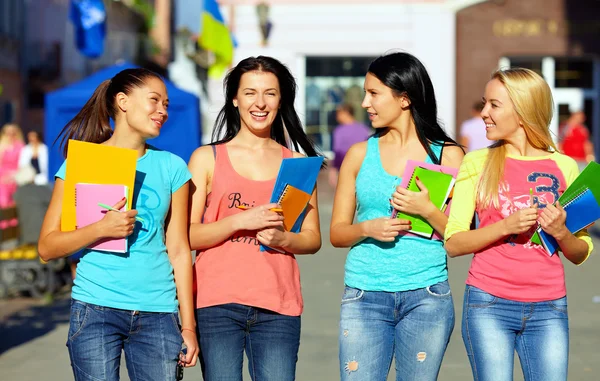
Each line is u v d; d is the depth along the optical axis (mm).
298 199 6758
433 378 6816
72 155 6145
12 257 15078
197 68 33594
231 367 6672
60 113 16594
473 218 7070
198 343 6730
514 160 6684
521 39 35938
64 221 6211
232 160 6910
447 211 7016
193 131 16906
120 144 6441
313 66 35875
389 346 6859
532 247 6504
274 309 6664
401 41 35250
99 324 6148
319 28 35156
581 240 6613
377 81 6973
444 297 6812
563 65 36781
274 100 6898
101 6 24406
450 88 35312
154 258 6320
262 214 6578
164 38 47719
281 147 7102
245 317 6672
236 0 34750
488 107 6715
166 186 6461
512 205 6582
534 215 6293
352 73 35875
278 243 6684
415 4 35156
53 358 10992
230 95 7016
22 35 36062
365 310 6824
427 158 7016
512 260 6504
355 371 6816
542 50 36000
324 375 9992
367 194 6996
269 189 6879
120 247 6133
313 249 7004
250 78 6859
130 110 6375
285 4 35094
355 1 35094
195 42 31484
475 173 6695
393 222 6645
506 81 6609
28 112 36719
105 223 6027
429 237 6785
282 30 35156
